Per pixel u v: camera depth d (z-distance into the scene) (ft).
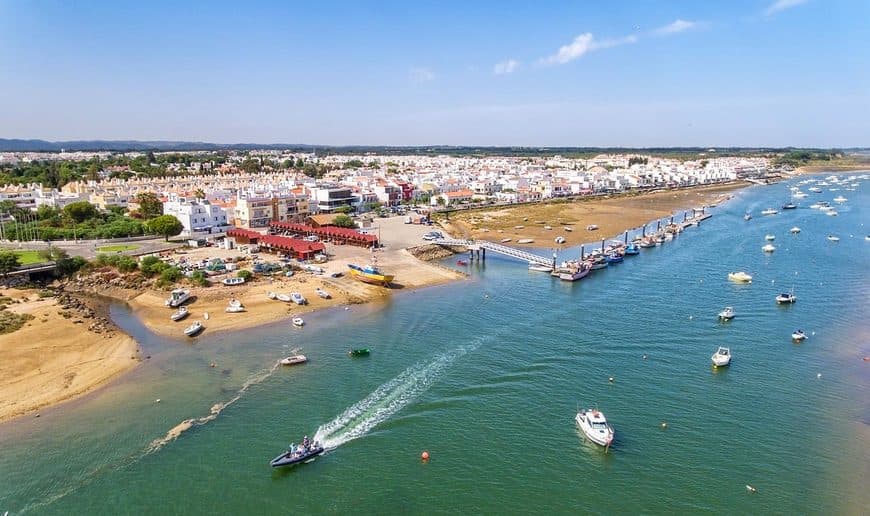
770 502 188.44
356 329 344.90
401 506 185.68
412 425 232.53
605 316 366.63
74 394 257.96
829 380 274.16
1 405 245.65
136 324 355.15
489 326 348.18
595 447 217.15
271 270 463.01
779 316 367.66
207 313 370.73
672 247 622.54
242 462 208.03
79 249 528.63
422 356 300.81
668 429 229.86
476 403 249.96
